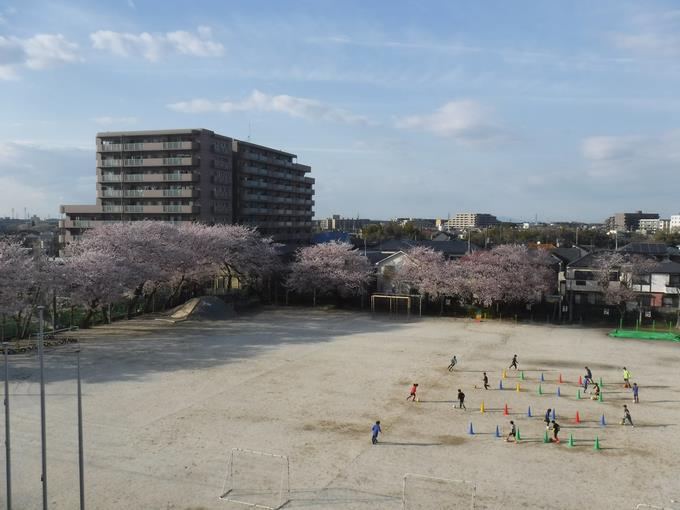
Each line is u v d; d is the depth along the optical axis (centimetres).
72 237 10144
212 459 2620
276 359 4619
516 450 2791
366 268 7688
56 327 5634
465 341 5506
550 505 2222
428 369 4381
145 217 9975
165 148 9912
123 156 10156
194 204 9838
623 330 6059
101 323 6156
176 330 5859
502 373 4259
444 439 2928
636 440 2936
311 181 14188
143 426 3031
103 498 2231
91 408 3309
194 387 3778
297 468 2542
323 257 7600
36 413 3197
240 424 3092
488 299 6581
